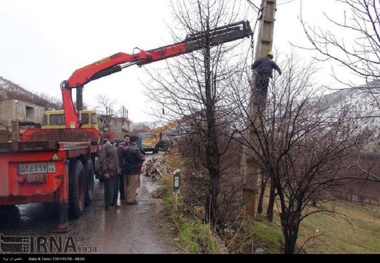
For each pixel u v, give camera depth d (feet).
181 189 25.91
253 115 22.08
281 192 21.49
